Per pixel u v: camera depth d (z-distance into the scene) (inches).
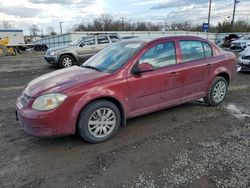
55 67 493.7
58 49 459.8
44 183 102.0
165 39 159.6
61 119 121.4
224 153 122.5
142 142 136.2
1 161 119.0
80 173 108.3
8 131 154.0
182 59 165.8
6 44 954.7
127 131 150.7
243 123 161.8
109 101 136.3
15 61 659.4
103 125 135.9
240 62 342.0
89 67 159.0
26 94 130.3
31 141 139.6
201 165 112.3
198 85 177.3
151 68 142.9
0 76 380.2
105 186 99.3
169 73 156.3
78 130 130.3
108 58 158.6
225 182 99.9
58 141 138.4
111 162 116.4
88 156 122.3
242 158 117.5
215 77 187.6
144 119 169.3
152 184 99.8
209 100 190.2
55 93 121.0
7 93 257.9
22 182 103.0
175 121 165.8
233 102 208.4
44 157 122.2
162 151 125.7
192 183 100.0
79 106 124.2
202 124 160.6
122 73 138.7
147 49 149.5
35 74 400.8
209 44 186.1
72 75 141.4
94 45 472.1
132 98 143.3
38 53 1118.4
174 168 110.5
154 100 154.1
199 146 130.5
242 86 268.8
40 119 118.0
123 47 162.7
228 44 1144.8
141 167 111.8
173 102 165.0
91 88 127.3
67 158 120.8
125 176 105.3
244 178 102.1
